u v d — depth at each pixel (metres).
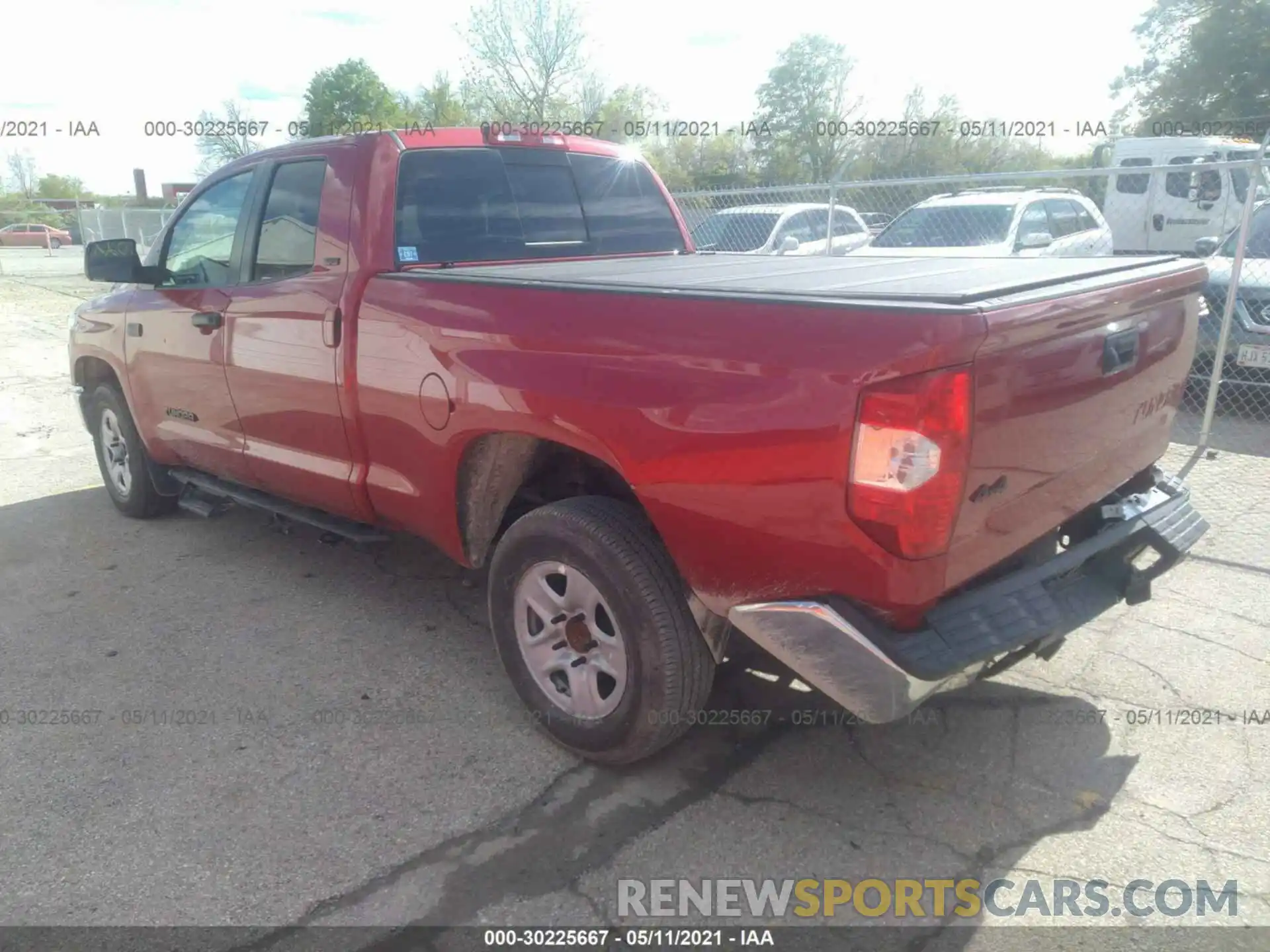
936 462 2.28
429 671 3.82
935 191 19.94
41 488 6.40
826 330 2.38
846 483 2.35
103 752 3.25
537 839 2.81
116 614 4.37
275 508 4.41
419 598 4.54
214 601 4.50
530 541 3.12
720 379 2.55
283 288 3.94
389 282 3.52
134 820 2.89
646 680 2.89
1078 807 2.93
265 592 4.60
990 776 3.09
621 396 2.75
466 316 3.19
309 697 3.62
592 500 3.06
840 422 2.34
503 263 4.07
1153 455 3.41
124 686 3.71
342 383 3.67
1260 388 7.89
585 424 2.85
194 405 4.64
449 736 3.35
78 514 5.82
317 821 2.88
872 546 2.37
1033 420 2.56
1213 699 3.52
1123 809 2.92
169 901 2.55
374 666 3.87
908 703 2.45
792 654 2.57
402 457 3.55
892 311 2.30
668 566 2.88
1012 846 2.77
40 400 9.24
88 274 4.55
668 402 2.65
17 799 2.99
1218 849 2.73
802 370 2.39
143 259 5.00
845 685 2.49
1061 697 3.54
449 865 2.70
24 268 27.42
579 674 3.14
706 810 2.94
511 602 3.28
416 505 3.57
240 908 2.54
